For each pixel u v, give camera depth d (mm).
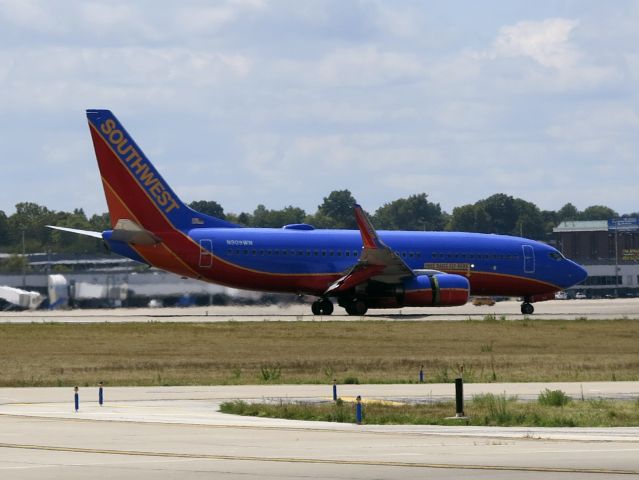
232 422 79500
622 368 128875
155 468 59125
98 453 64250
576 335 176875
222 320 197125
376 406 90000
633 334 179375
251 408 86562
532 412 86062
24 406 90125
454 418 82312
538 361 137625
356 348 155375
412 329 182000
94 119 198500
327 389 105000
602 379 115812
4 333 168125
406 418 82062
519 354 148750
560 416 83750
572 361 137625
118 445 67375
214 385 109375
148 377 117750
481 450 65688
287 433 73500
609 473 57375
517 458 62375
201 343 159750
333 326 184500
